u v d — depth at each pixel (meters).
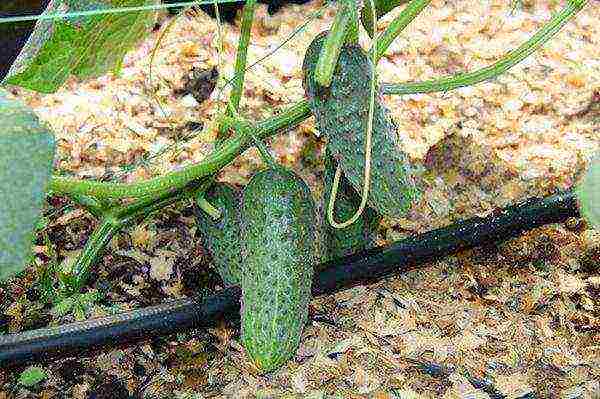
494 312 0.74
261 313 0.62
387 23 0.96
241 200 0.65
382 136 0.60
